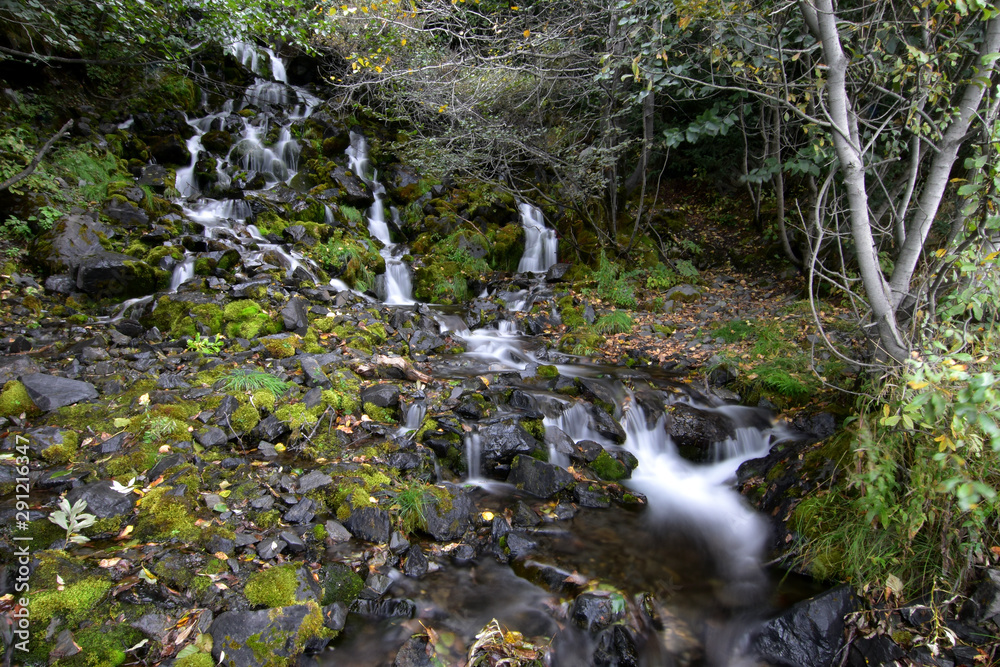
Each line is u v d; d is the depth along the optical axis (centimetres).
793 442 520
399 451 456
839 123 348
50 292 645
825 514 378
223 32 999
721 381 665
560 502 450
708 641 329
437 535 390
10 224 688
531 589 357
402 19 883
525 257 1133
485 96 941
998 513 303
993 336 300
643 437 579
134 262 682
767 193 1130
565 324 847
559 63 923
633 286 987
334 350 617
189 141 1055
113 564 302
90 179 808
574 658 312
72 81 927
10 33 812
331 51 1257
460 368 661
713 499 488
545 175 1226
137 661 261
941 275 339
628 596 350
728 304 924
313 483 399
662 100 1127
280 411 466
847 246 870
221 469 399
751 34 498
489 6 947
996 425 240
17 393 429
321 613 304
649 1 559
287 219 961
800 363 645
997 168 297
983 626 290
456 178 1154
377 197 1162
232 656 270
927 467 309
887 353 356
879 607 315
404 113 1146
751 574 381
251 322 621
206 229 833
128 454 389
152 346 573
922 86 380
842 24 421
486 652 299
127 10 844
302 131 1196
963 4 308
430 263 1003
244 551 332
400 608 326
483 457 478
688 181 1280
